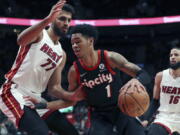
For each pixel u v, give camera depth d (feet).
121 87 12.76
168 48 47.98
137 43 48.96
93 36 12.32
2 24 38.68
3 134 29.30
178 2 49.49
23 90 12.29
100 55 12.38
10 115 12.08
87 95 12.74
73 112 35.50
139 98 11.38
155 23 40.57
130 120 12.53
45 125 11.87
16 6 46.78
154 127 16.06
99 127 12.46
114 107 12.66
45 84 12.80
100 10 50.88
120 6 50.93
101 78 12.37
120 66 12.32
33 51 11.83
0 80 35.19
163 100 16.70
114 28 43.70
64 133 13.23
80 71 12.52
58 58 12.34
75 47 12.17
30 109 11.98
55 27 12.00
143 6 47.85
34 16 47.42
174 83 16.43
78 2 47.34
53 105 12.97
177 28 43.91
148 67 46.98
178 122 16.31
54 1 49.52
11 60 46.19
